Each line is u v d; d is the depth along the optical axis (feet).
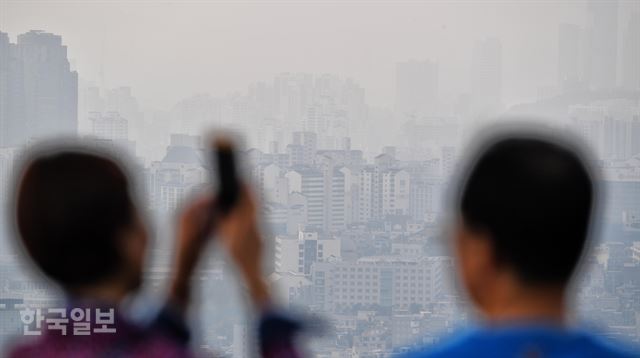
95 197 14.80
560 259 14.58
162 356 14.87
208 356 15.29
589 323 14.83
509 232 14.57
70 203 14.78
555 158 14.64
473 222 14.67
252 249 15.31
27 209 14.79
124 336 14.85
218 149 15.28
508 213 14.57
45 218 14.76
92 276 14.87
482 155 14.74
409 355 14.76
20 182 14.85
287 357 15.19
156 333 14.99
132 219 14.93
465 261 14.73
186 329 15.25
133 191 15.02
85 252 14.82
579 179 14.61
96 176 14.84
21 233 14.83
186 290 15.40
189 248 15.38
